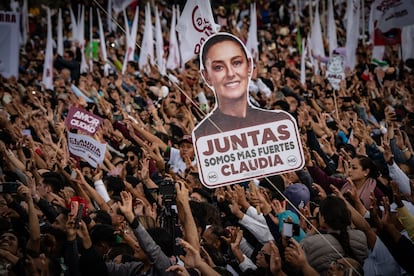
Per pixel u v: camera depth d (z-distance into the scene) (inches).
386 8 839.7
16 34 885.2
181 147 586.6
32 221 407.8
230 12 1605.6
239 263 401.4
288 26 1485.0
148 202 490.0
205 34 499.8
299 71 1059.3
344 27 1386.6
